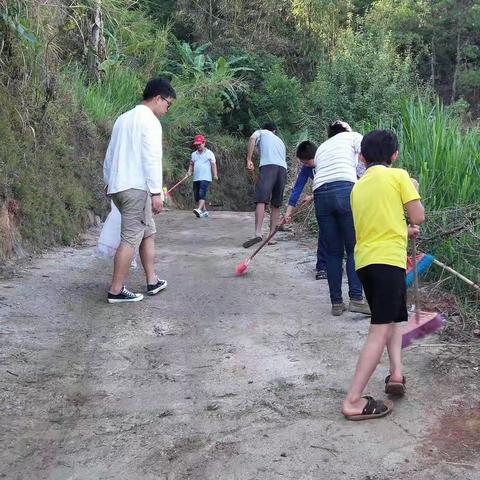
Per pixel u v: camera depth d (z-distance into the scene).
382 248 3.53
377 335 3.51
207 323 5.14
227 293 6.08
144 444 3.25
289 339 4.76
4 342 4.52
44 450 3.19
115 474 2.98
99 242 5.87
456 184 6.51
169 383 3.98
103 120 12.19
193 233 10.39
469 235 5.68
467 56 30.59
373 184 3.64
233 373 4.12
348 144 5.55
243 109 22.77
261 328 5.01
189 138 20.00
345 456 3.11
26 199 7.46
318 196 5.40
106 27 16.64
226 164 21.61
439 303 5.36
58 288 6.02
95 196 10.58
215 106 20.42
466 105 12.22
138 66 17.52
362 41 14.36
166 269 7.18
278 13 24.11
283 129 21.81
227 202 21.33
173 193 18.92
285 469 3.01
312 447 3.20
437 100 8.12
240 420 3.49
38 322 5.01
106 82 14.31
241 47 23.17
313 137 14.42
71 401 3.72
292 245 8.63
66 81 11.23
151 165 5.52
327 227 5.38
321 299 5.87
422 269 4.97
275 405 3.66
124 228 5.59
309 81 24.34
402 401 3.69
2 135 7.31
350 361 4.30
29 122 8.15
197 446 3.23
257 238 8.58
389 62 13.24
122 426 3.43
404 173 3.65
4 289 5.81
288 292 6.12
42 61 8.49
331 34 24.23
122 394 3.82
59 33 9.20
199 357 4.41
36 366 4.18
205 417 3.53
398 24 27.27
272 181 8.63
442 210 6.18
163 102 5.75
